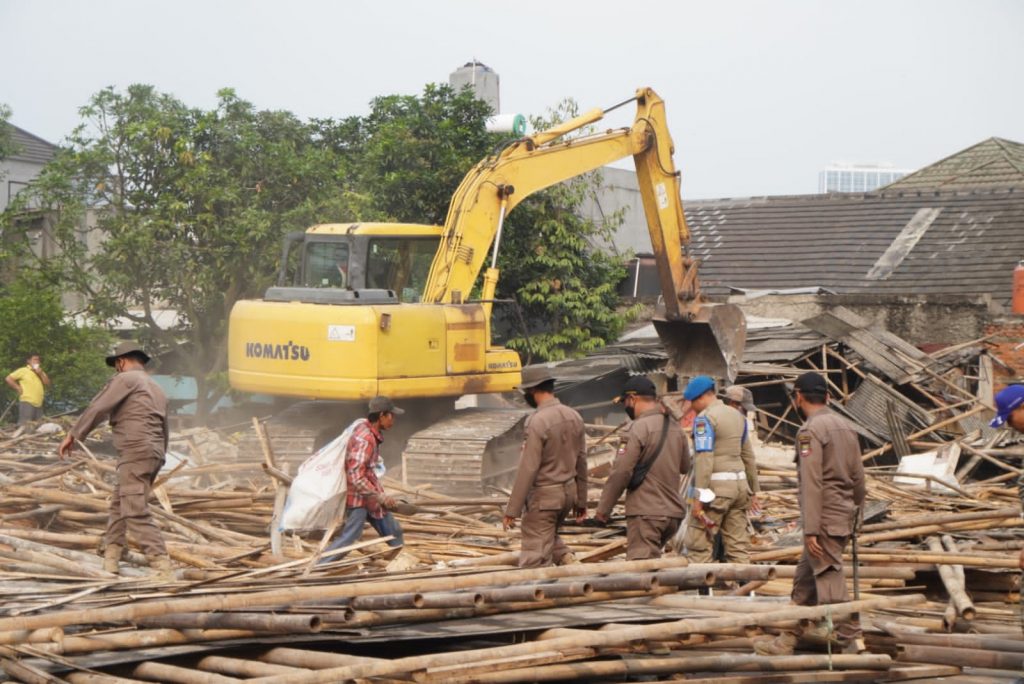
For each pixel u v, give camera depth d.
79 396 25.55
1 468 16.89
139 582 9.22
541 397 10.83
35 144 44.47
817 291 33.78
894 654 8.85
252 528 13.69
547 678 7.39
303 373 17.38
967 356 28.19
